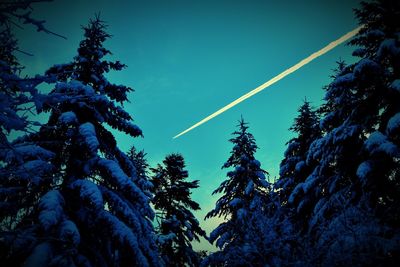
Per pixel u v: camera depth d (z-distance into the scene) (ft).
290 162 56.70
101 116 32.48
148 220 40.63
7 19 8.03
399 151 26.94
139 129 35.04
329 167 42.14
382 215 19.98
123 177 27.96
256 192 52.01
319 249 21.90
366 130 35.12
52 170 25.84
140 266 24.77
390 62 34.09
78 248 25.27
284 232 26.89
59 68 33.50
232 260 28.19
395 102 33.17
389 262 17.08
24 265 18.21
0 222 20.13
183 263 54.60
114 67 36.99
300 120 59.93
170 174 64.23
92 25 37.50
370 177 29.48
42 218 20.83
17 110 9.39
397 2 35.76
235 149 62.64
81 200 27.63
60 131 29.81
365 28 38.34
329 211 34.17
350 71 39.17
